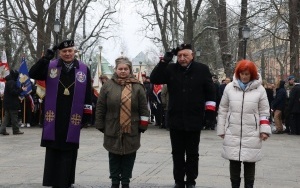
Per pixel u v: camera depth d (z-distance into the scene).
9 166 9.59
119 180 7.26
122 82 7.27
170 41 33.97
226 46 27.77
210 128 18.77
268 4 25.53
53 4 27.48
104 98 7.26
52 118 7.13
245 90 6.84
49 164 7.14
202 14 36.28
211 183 7.95
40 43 27.78
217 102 18.70
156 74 7.39
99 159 10.54
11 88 15.95
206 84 7.43
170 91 7.48
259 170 9.52
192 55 7.51
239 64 6.92
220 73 49.38
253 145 6.77
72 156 7.30
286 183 8.20
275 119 18.19
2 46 32.25
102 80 19.06
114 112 7.16
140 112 7.25
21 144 13.46
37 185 7.66
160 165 9.78
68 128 7.12
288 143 14.71
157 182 7.98
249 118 6.79
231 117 6.86
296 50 24.64
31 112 19.22
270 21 25.58
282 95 18.08
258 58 42.12
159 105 18.92
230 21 29.73
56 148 7.08
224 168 9.48
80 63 7.38
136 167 9.51
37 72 7.15
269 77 49.56
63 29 28.47
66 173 7.11
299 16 24.45
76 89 7.21
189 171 7.46
